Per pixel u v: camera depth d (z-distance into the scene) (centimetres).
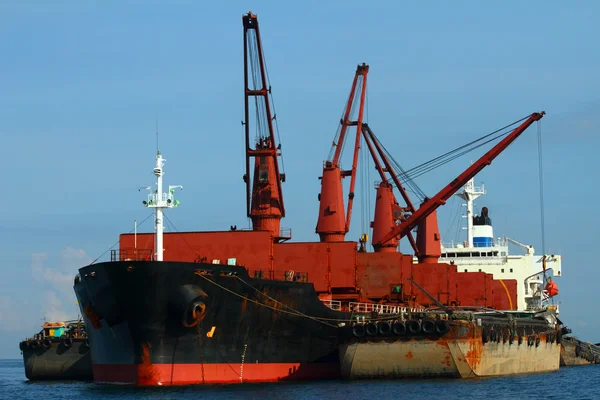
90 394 17025
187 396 16575
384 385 18825
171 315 17562
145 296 17275
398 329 19700
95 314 18312
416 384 19025
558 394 18425
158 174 18875
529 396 17812
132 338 17725
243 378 19038
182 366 18050
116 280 17362
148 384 17812
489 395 17538
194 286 17625
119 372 18250
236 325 18650
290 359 19988
